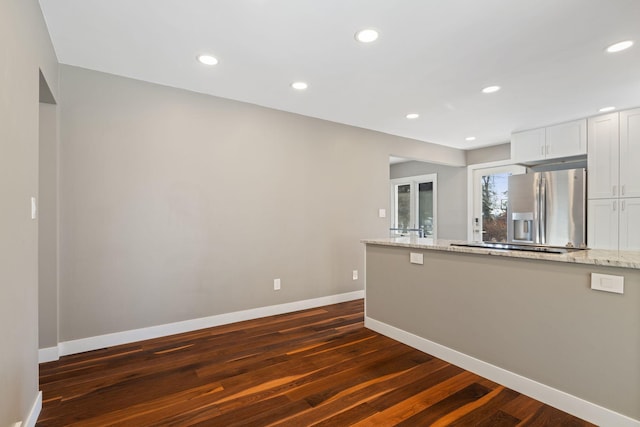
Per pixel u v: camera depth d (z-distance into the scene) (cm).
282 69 281
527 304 213
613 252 217
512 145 481
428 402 203
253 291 368
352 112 395
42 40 205
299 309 404
